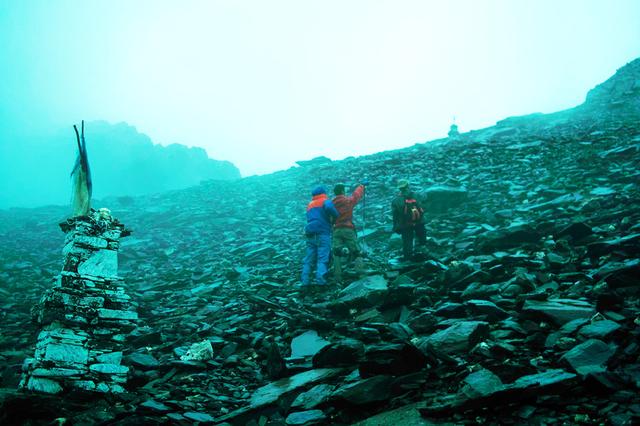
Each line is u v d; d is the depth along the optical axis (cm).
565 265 609
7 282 1184
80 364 449
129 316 488
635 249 572
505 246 748
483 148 1684
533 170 1258
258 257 1156
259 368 542
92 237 489
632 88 2516
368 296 629
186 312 811
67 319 455
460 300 585
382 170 1802
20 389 424
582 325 429
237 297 850
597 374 325
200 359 564
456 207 1103
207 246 1402
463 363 418
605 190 915
